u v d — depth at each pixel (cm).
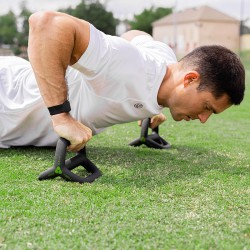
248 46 5869
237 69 270
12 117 329
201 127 536
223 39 5872
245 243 194
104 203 236
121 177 287
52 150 354
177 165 323
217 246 190
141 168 311
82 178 274
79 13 4681
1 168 299
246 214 229
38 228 204
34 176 283
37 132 339
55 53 258
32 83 327
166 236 198
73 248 185
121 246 188
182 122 573
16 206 229
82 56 263
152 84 280
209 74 267
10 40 6141
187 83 273
